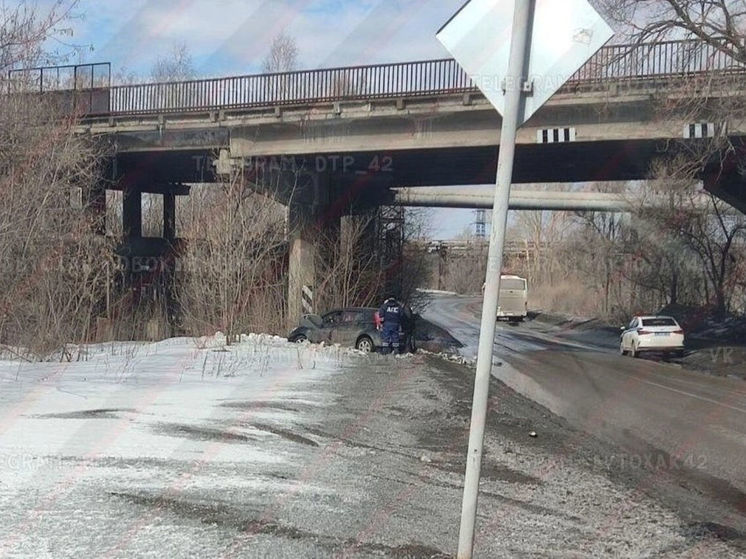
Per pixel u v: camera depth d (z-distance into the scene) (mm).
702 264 39906
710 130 22297
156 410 10477
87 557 4980
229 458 7945
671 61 22109
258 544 5402
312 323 26641
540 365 23797
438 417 11969
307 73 28344
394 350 24531
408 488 7367
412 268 45094
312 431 10016
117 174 35281
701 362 26297
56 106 22844
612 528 6449
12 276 18016
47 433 8484
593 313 59406
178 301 31500
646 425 12125
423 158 30438
